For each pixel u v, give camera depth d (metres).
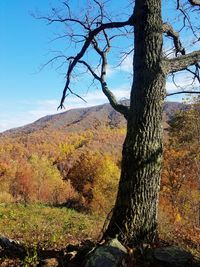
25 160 132.75
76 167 83.88
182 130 32.09
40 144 167.62
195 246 9.90
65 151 156.00
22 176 90.56
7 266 7.39
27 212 24.06
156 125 7.99
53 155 151.62
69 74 10.56
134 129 8.03
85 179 80.19
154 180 7.93
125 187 7.96
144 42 8.16
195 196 30.03
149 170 7.89
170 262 6.93
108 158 81.62
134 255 7.23
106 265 6.64
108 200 52.06
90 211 40.12
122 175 8.07
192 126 31.42
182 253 7.15
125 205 7.91
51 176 104.19
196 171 31.48
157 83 8.03
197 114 31.19
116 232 7.89
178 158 33.03
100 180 60.44
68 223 18.20
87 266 6.63
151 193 7.90
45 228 14.53
